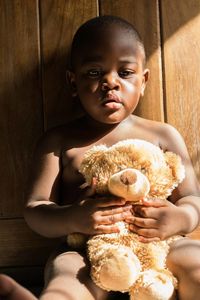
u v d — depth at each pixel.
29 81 1.27
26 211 1.13
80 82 1.15
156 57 1.26
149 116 1.27
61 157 1.18
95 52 1.13
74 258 1.04
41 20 1.27
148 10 1.26
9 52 1.27
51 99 1.27
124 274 0.96
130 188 1.01
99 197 1.06
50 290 0.97
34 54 1.27
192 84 1.26
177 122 1.27
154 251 1.03
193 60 1.27
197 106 1.27
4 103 1.26
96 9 1.27
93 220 1.04
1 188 1.26
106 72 1.13
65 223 1.07
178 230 1.07
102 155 1.07
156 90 1.27
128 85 1.14
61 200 1.18
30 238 1.26
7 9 1.26
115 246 1.02
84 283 0.99
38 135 1.27
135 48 1.15
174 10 1.26
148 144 1.08
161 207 1.07
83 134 1.19
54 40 1.27
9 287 0.98
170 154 1.09
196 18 1.26
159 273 1.00
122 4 1.26
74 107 1.27
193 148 1.27
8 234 1.26
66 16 1.27
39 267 1.26
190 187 1.15
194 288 0.99
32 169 1.18
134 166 1.05
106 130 1.19
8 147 1.27
